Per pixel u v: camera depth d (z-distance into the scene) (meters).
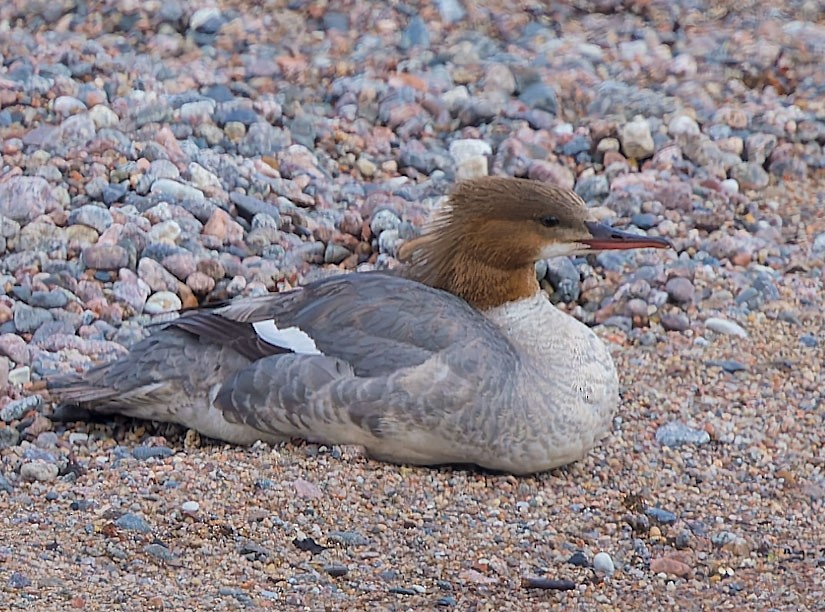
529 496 9.81
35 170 13.38
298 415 9.81
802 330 12.65
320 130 15.09
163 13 17.23
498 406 9.62
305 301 10.26
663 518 9.67
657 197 14.31
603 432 10.21
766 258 13.77
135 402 10.31
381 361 9.71
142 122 14.55
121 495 9.34
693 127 15.46
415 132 15.27
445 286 10.52
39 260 12.27
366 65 16.59
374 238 13.34
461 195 10.41
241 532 8.98
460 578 8.73
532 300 10.34
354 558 8.85
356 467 9.82
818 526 9.77
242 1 18.00
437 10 17.94
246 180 13.80
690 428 10.97
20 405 10.44
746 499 10.10
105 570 8.38
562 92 16.28
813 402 11.49
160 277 12.26
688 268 13.28
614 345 12.28
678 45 17.73
